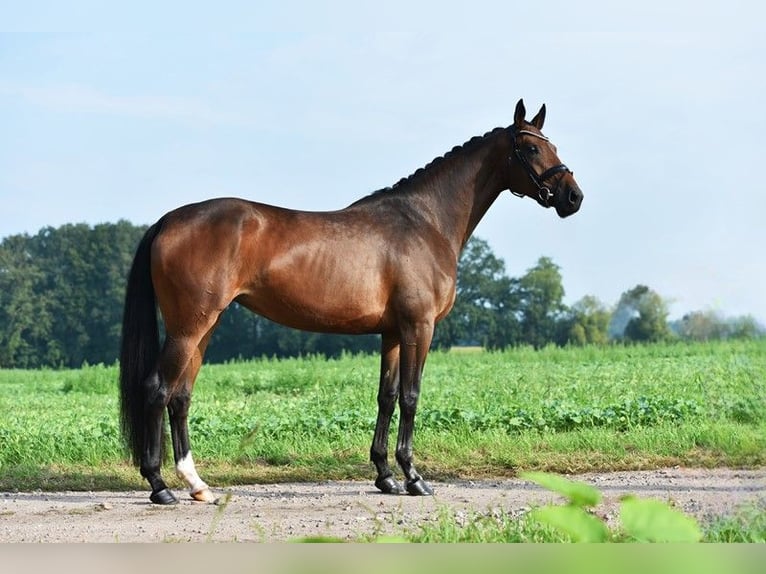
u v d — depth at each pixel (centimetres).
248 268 909
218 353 7106
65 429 1472
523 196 1034
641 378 2161
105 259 7438
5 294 7256
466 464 1189
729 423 1388
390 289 956
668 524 136
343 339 7112
